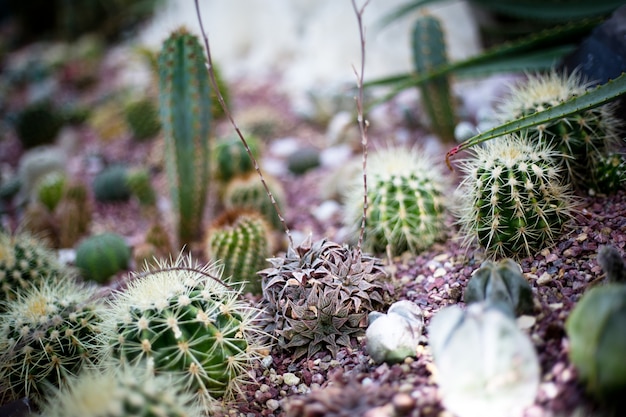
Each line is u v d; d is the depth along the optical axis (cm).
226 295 60
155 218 103
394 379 52
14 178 128
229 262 72
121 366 54
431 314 59
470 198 64
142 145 137
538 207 60
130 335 54
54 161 122
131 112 137
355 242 75
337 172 96
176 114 83
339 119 119
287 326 60
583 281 55
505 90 101
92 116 155
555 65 81
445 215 73
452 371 45
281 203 91
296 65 158
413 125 113
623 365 42
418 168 72
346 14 144
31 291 69
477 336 45
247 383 58
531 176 60
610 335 42
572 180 67
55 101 172
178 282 57
